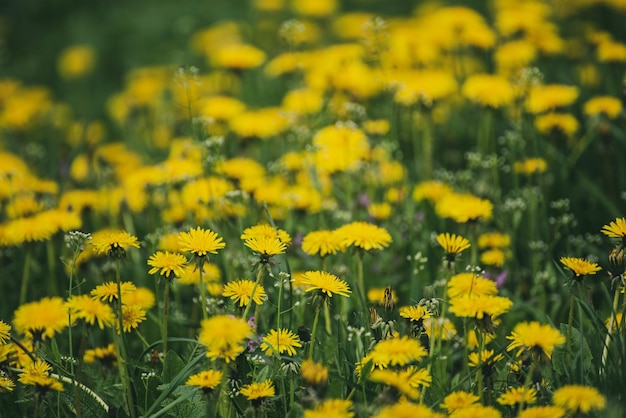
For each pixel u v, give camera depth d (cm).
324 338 272
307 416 208
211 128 439
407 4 863
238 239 338
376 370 233
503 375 252
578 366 242
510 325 315
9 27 958
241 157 433
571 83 471
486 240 351
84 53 801
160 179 380
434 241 348
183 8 907
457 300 231
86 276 345
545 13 527
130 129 613
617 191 400
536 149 386
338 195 392
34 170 480
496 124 455
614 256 249
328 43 735
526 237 381
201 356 231
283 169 399
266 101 588
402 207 386
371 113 494
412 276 321
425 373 227
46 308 237
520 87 407
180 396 241
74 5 987
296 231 367
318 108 453
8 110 555
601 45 469
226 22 864
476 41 488
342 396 243
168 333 319
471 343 271
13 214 363
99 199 406
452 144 468
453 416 215
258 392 228
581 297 264
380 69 461
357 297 290
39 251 368
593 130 419
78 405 234
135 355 313
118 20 909
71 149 500
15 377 253
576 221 369
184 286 343
